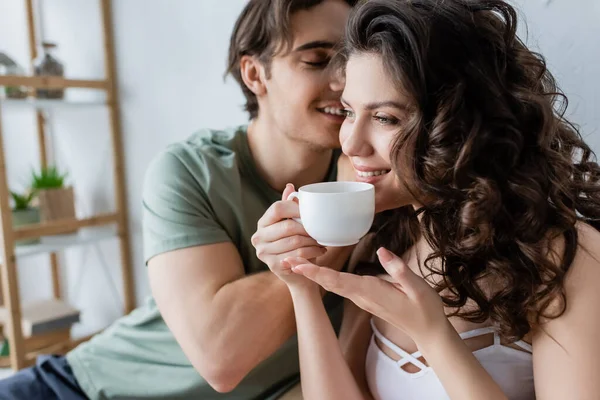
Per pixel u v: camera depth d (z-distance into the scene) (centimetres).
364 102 78
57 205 234
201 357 97
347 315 112
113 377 125
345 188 79
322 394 92
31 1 251
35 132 271
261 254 86
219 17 189
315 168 125
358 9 79
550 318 72
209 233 108
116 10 225
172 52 208
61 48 253
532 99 76
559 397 69
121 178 242
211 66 196
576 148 96
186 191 113
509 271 76
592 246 75
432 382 85
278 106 116
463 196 75
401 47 74
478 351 84
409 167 77
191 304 100
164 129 220
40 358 136
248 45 119
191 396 119
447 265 83
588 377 68
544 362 73
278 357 118
